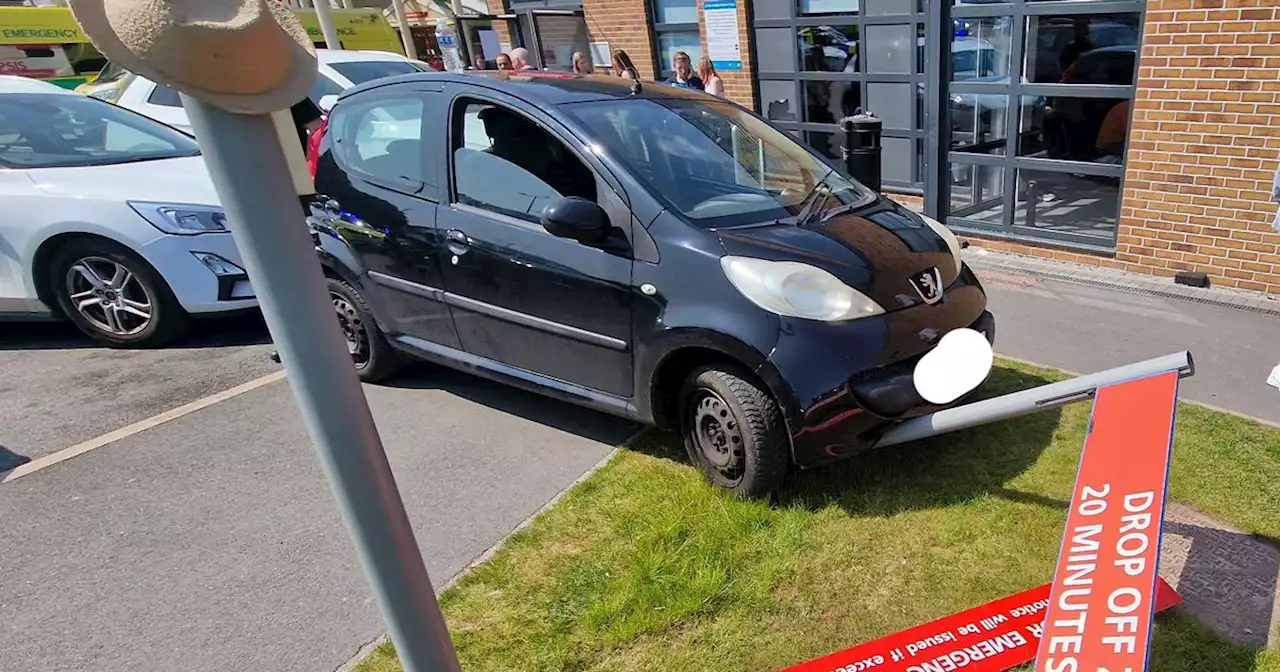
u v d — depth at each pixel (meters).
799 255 2.93
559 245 3.29
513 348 3.62
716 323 2.88
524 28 10.95
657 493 3.17
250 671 2.44
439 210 3.70
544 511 3.12
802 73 7.87
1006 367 4.18
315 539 3.07
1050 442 3.38
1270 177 4.72
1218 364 4.07
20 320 5.27
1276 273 4.86
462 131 3.67
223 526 3.18
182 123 7.38
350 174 4.08
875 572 2.67
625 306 3.13
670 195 3.16
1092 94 5.43
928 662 2.25
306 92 1.18
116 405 4.34
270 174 1.14
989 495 3.03
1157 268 5.37
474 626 2.53
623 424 3.84
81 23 1.00
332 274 4.33
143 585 2.85
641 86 3.87
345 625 2.61
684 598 2.58
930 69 6.18
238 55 1.04
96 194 4.82
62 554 3.05
